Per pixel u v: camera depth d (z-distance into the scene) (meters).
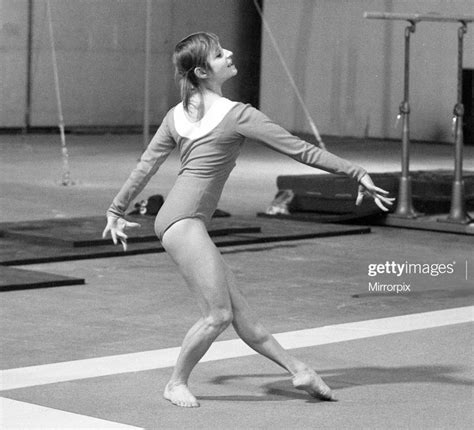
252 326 13.66
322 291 21.44
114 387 14.29
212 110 13.29
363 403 13.66
